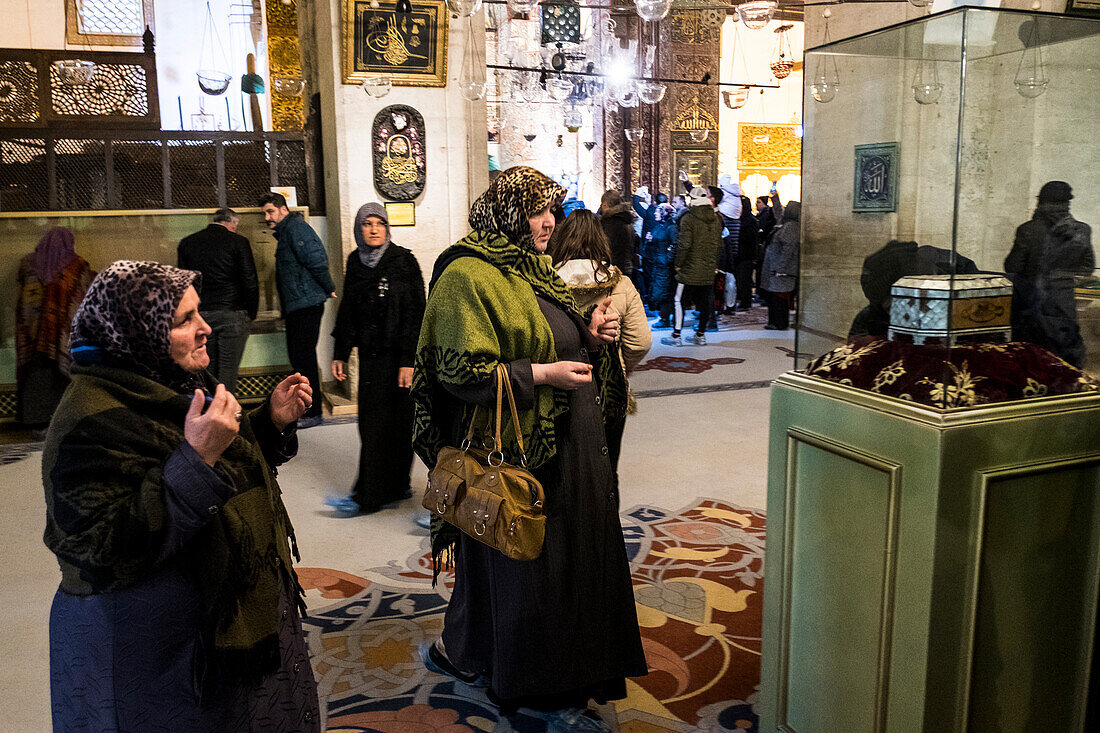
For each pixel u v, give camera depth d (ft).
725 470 15.78
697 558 11.81
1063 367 6.02
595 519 7.75
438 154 21.04
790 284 31.63
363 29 19.61
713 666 8.97
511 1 20.75
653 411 20.08
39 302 18.65
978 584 5.60
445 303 7.48
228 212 18.88
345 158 20.36
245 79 22.53
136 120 20.99
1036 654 5.94
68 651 4.95
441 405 7.97
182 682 4.95
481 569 8.04
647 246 36.50
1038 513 5.76
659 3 17.89
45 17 23.07
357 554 12.11
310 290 18.70
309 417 19.40
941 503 5.42
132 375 4.93
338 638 9.68
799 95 54.13
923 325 5.74
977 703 5.79
